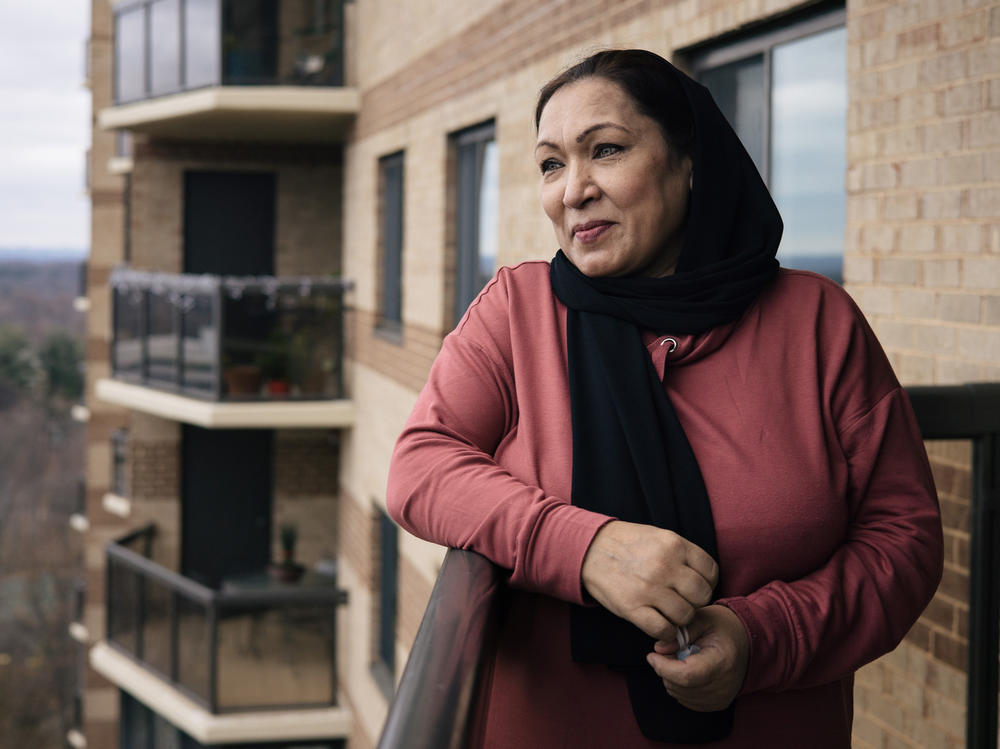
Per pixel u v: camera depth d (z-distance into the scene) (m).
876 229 3.56
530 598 1.48
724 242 1.60
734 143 1.62
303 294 12.73
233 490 15.54
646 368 1.51
